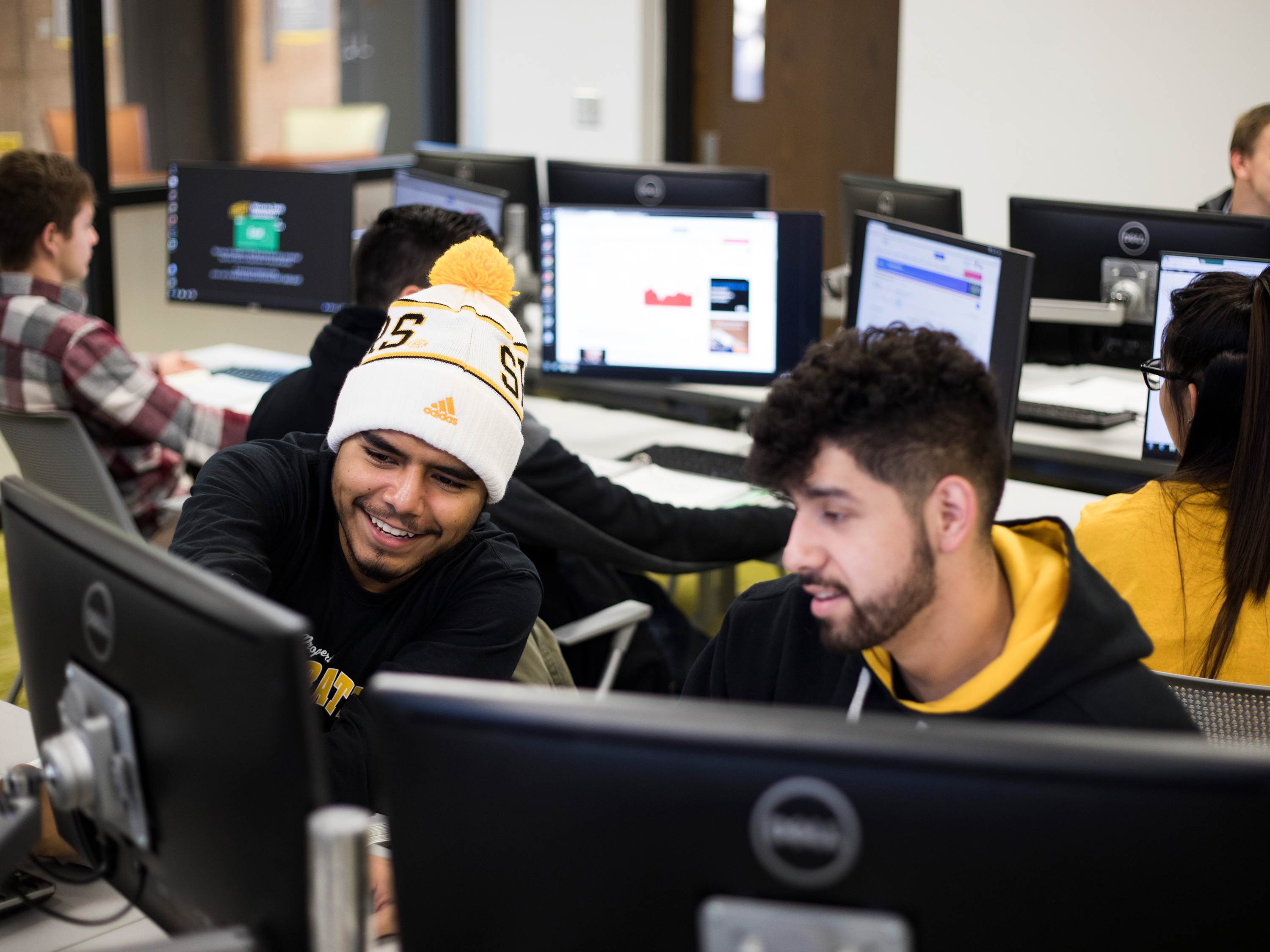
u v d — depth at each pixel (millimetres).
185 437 2734
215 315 4887
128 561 930
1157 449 2367
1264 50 4141
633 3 5395
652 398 3334
